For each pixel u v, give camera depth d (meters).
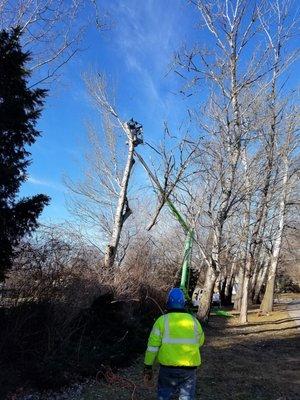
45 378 5.37
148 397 5.61
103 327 7.37
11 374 5.36
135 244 11.84
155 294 10.62
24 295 6.00
